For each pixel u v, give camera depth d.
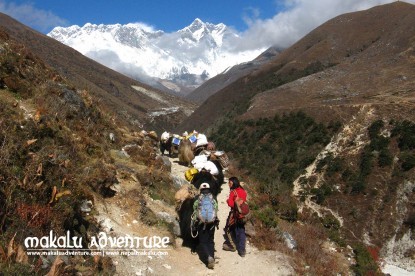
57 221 5.92
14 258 4.84
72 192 6.73
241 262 7.88
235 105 167.88
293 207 13.26
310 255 9.45
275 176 74.06
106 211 7.77
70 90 11.36
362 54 149.62
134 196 8.62
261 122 99.44
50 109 9.41
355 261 12.98
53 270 4.93
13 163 6.18
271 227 9.88
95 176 7.99
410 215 53.25
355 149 71.81
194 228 7.62
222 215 10.24
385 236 51.97
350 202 59.19
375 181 61.44
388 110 79.25
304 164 73.62
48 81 10.83
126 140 12.73
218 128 120.00
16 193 5.65
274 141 88.81
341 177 65.75
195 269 7.36
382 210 55.75
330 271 9.24
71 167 7.65
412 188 57.06
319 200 61.16
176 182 11.20
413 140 66.12
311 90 119.38
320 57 185.88
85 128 10.30
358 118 81.50
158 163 11.74
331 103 96.75
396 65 121.12
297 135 85.56
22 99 9.22
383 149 67.38
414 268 45.84
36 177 6.23
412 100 82.31
